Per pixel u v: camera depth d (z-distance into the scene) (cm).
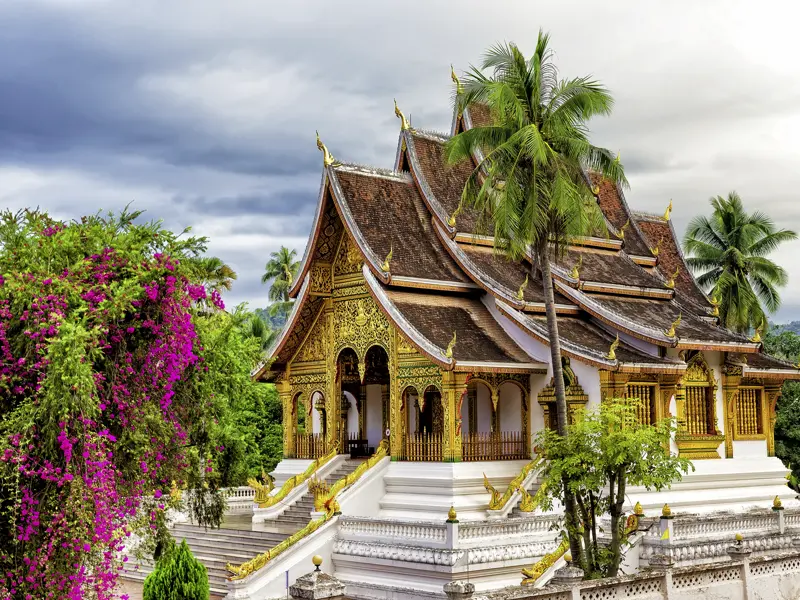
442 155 3938
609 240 3953
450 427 3142
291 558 2878
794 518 3173
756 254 5444
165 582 2425
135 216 2012
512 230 2567
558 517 2836
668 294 3859
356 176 3656
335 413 3669
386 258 3378
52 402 1600
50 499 1614
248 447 5091
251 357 2191
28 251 1827
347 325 3622
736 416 3750
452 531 2639
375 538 2847
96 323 1769
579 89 2630
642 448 2341
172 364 1903
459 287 3538
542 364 3328
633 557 2712
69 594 1634
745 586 2372
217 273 4381
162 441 1873
